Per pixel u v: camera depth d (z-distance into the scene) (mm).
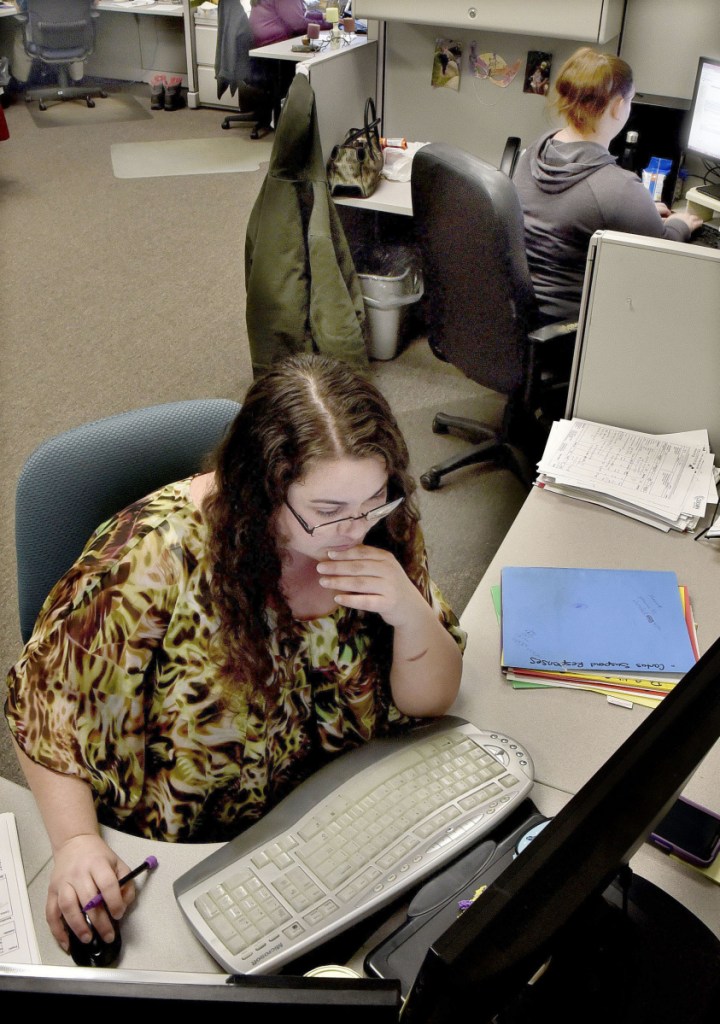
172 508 1142
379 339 3314
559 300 2516
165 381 3260
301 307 2922
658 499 1589
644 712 1245
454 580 2426
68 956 948
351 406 1023
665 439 1732
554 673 1293
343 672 1202
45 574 1330
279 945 920
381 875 979
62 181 5086
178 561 1108
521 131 3066
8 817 1085
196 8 6051
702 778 1148
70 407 3104
